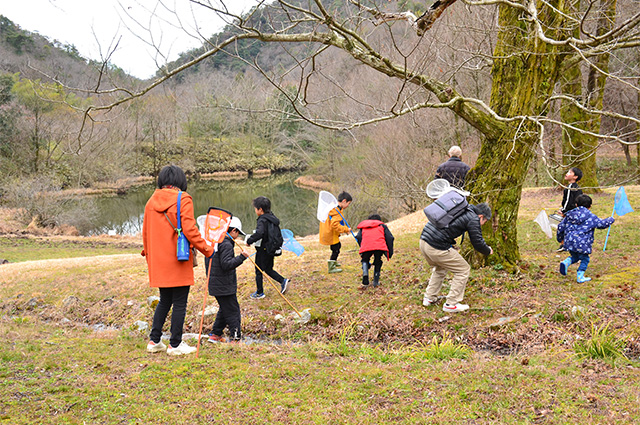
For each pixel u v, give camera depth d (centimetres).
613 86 1964
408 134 2172
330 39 593
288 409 325
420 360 444
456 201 554
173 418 307
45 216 2939
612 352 416
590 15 752
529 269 680
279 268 901
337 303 668
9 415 304
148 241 437
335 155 3384
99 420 302
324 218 805
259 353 474
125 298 812
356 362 445
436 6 539
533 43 625
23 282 955
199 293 775
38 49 5022
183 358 438
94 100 3728
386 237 706
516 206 669
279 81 516
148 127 5781
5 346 482
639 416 292
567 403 319
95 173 4259
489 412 313
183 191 446
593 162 1546
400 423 302
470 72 1658
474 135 2220
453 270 575
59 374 387
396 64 635
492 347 501
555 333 495
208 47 514
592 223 608
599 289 580
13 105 3681
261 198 706
